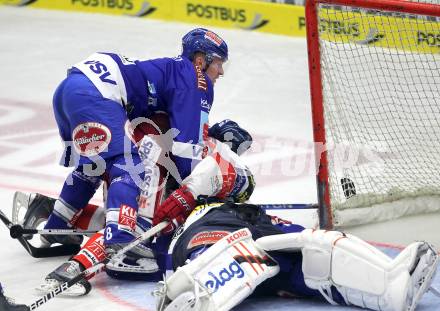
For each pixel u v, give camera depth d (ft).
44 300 34.65
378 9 45.85
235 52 99.66
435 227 46.93
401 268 31.91
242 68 93.61
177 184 43.21
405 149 56.18
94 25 108.06
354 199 47.85
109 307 36.14
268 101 81.82
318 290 34.60
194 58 44.98
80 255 38.19
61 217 44.16
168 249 39.11
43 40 101.24
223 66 46.83
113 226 38.65
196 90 42.27
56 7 114.01
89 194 44.50
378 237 45.80
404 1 46.21
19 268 42.52
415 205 48.91
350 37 53.11
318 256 33.53
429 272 32.81
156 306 32.94
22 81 85.56
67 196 44.04
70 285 35.63
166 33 105.91
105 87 41.34
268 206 45.60
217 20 110.83
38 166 62.03
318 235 33.55
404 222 47.91
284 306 35.55
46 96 80.59
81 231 42.98
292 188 57.26
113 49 98.63
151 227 40.88
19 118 73.77
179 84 42.32
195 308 31.81
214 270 32.96
